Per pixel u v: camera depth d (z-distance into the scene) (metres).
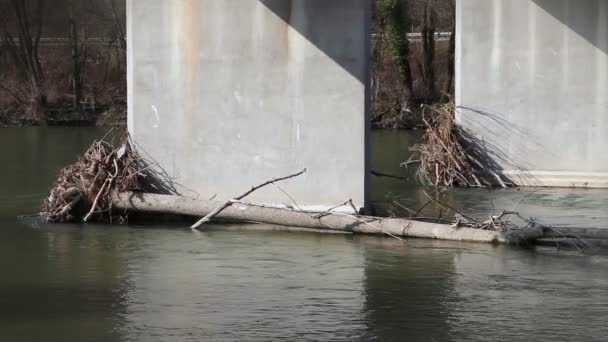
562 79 24.23
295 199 17.94
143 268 14.77
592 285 13.83
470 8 24.59
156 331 11.62
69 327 11.80
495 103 24.55
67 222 18.48
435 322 12.01
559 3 24.17
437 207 20.53
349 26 17.59
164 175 18.47
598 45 24.05
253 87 18.05
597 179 23.98
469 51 24.64
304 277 14.25
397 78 47.62
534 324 11.92
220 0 18.09
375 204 20.83
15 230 17.73
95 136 40.03
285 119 17.94
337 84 17.69
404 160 30.73
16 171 26.69
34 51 50.25
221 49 18.14
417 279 14.15
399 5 46.38
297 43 17.81
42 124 48.09
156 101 18.44
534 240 16.70
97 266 14.91
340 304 12.82
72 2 51.66
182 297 13.15
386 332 11.59
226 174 18.22
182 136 18.38
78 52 51.41
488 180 24.48
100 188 18.41
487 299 13.07
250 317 12.20
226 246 16.39
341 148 17.72
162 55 18.38
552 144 24.31
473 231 16.78
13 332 11.62
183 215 18.56
